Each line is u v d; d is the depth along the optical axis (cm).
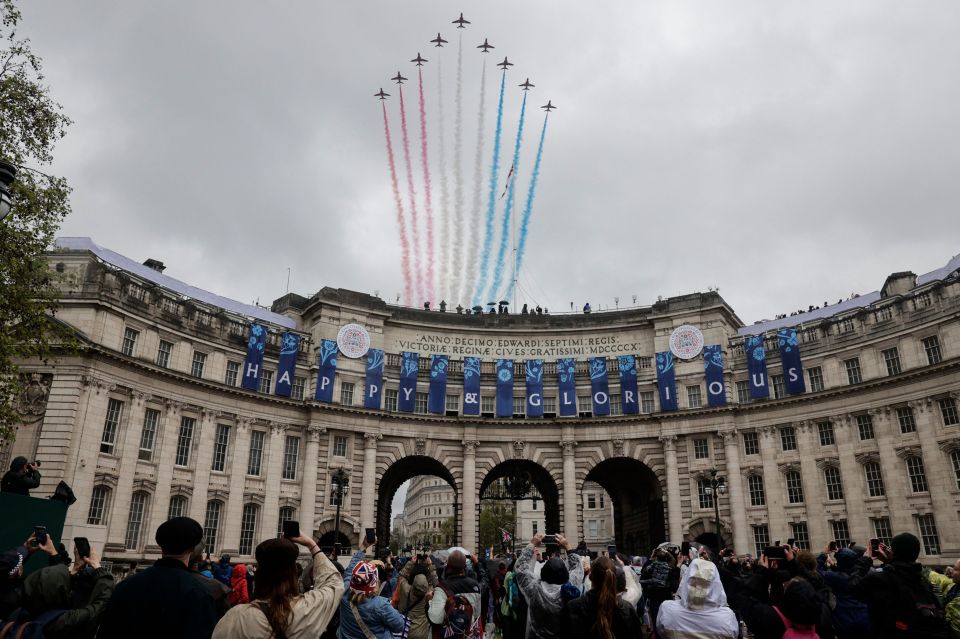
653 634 1731
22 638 1022
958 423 5597
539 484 7912
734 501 6650
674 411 7075
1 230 3328
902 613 1272
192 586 893
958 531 5472
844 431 6303
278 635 823
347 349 7219
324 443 6850
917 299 6019
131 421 5566
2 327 3506
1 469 4978
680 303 7469
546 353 7812
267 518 6391
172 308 6166
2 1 3325
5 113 3409
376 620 1242
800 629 1094
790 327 6800
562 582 1351
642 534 7831
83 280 5472
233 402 6397
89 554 1302
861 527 6028
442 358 7456
